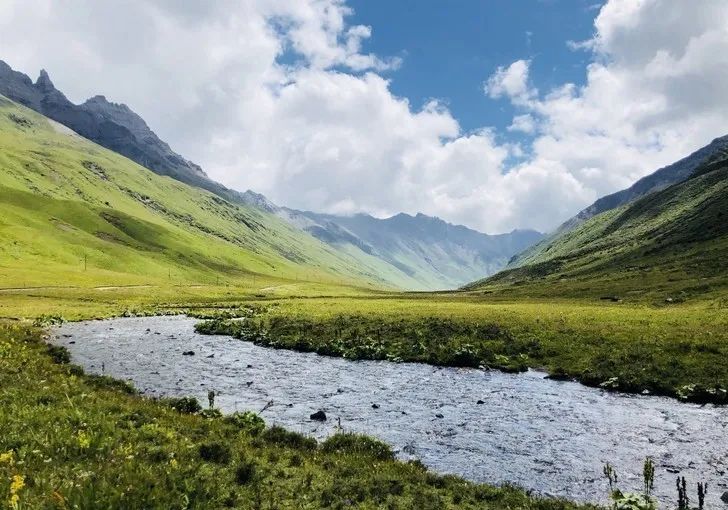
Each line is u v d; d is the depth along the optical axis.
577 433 22.83
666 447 21.00
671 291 86.81
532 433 22.72
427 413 25.92
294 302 114.19
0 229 199.62
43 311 75.00
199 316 79.88
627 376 32.75
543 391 31.44
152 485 11.64
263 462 15.13
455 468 18.20
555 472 18.00
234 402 27.20
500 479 17.23
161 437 15.74
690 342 38.25
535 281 191.38
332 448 18.19
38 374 25.31
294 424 23.16
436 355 41.81
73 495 10.16
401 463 17.06
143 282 172.75
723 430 23.38
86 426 15.60
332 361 42.12
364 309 82.31
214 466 14.00
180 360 40.81
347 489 13.59
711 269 104.38
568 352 40.44
